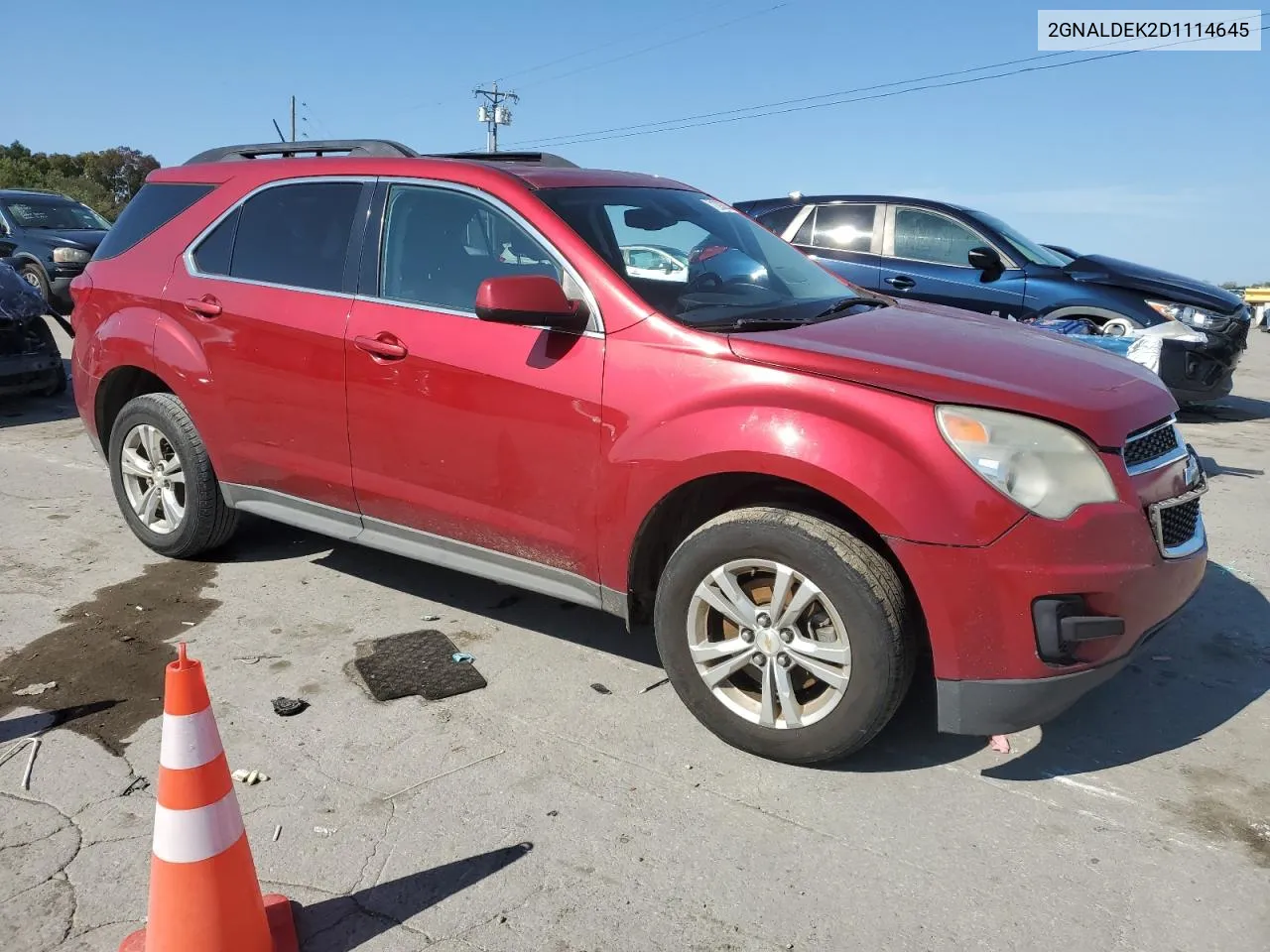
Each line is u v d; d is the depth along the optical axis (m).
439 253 3.68
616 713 3.38
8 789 2.87
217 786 2.12
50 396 9.08
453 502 3.63
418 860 2.59
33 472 6.40
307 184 4.13
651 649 3.90
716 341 3.03
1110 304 8.25
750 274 3.79
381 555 4.90
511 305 3.07
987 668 2.74
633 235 3.59
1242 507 5.86
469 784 2.94
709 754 3.13
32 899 2.41
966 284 8.48
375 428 3.77
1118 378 3.08
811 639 2.95
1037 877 2.56
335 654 3.79
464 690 3.53
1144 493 2.84
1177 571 2.94
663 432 3.06
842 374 2.84
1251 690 3.57
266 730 3.23
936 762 3.10
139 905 2.39
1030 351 3.20
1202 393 8.51
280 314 4.01
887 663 2.80
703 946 2.30
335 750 3.12
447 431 3.56
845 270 8.85
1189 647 3.92
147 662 3.70
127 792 2.87
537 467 3.36
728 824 2.77
